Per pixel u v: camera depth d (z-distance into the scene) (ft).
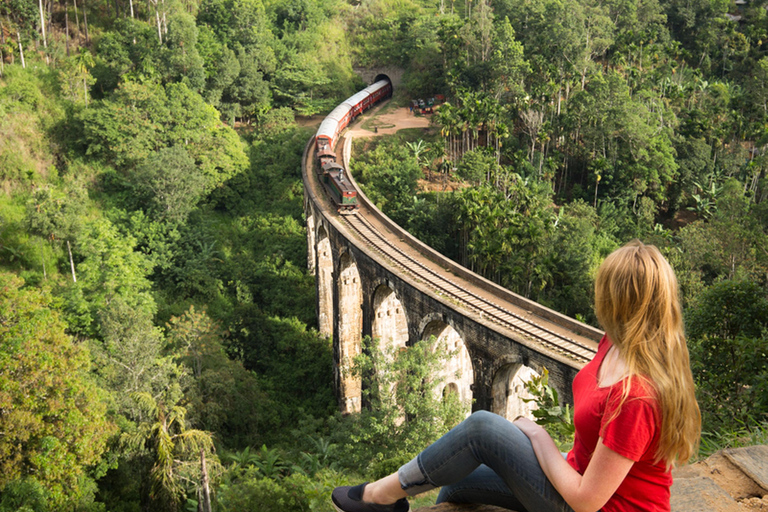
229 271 225.97
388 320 152.56
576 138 311.88
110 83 280.51
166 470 99.50
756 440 29.96
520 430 13.30
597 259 238.27
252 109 321.93
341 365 170.09
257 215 260.21
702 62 408.67
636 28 392.68
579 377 12.92
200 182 241.35
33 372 88.22
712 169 299.99
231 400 152.25
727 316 84.69
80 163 249.75
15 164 238.07
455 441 13.60
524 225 223.92
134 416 127.54
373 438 108.37
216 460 114.01
